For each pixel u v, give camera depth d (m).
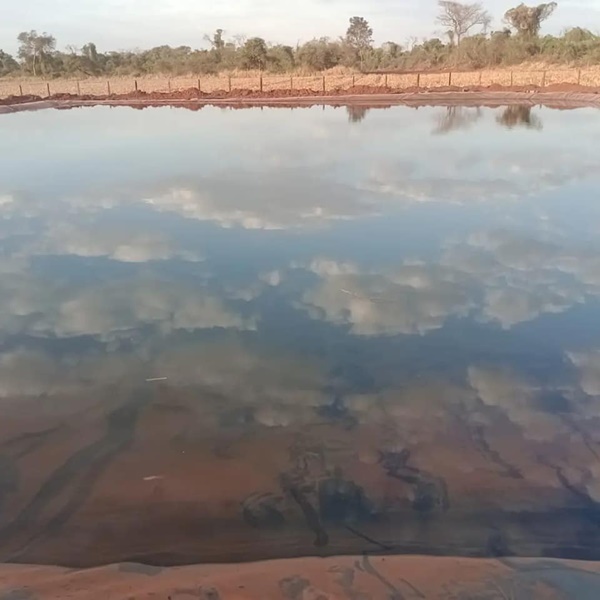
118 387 4.84
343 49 36.78
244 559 3.20
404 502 3.57
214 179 11.52
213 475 3.82
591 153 12.82
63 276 7.11
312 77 32.97
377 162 12.62
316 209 9.43
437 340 5.48
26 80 38.66
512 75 27.36
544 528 3.38
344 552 3.23
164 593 2.97
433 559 3.18
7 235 8.59
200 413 4.49
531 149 13.47
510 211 9.13
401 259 7.39
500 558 3.18
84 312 6.15
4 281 6.98
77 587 3.02
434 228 8.46
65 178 11.91
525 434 4.19
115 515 3.50
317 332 5.66
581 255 7.36
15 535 3.37
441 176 11.30
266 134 16.73
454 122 18.27
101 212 9.60
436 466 3.88
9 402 4.64
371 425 4.32
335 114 21.28
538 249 7.59
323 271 7.07
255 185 10.98
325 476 3.80
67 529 3.41
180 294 6.55
